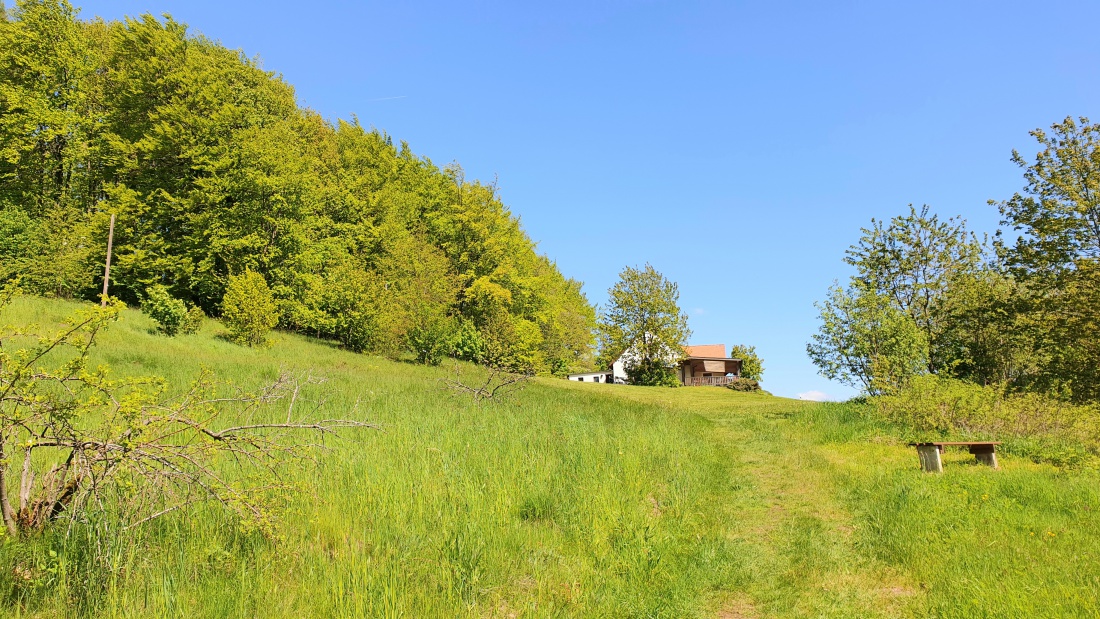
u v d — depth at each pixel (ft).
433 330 122.01
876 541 23.08
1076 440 41.91
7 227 86.02
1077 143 58.90
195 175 110.52
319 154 152.35
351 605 14.78
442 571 17.42
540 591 17.33
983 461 36.68
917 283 76.02
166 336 82.17
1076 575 18.13
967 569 19.24
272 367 66.44
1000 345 71.00
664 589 18.58
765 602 18.30
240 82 139.33
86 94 108.17
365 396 52.06
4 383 13.97
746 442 51.29
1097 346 55.62
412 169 174.19
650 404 88.48
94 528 14.88
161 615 13.21
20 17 102.99
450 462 28.53
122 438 14.71
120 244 98.68
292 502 20.15
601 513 24.26
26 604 13.05
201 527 17.58
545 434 38.42
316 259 126.82
